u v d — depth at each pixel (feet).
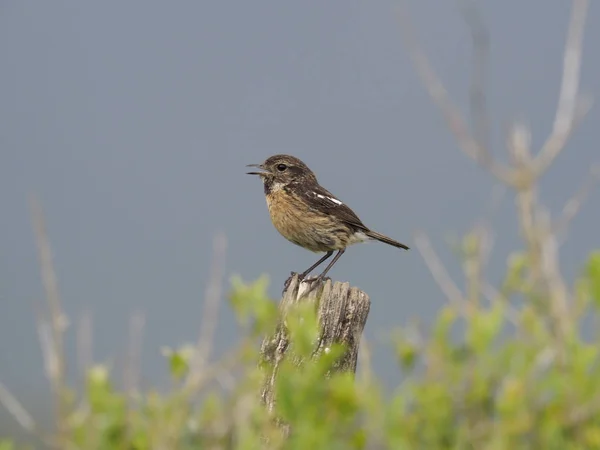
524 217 27.91
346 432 28.58
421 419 27.76
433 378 27.68
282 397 28.60
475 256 29.17
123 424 29.86
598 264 27.43
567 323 27.20
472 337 27.30
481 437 27.50
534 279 27.58
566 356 27.12
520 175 28.07
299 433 27.99
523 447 27.96
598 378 26.71
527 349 27.27
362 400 27.91
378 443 28.09
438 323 27.99
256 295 31.65
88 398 29.84
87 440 29.55
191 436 30.27
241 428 29.53
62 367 30.32
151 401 30.35
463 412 27.76
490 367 27.32
